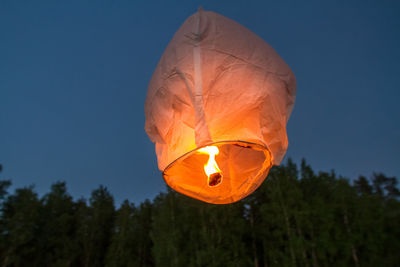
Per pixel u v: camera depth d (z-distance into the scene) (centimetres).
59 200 3045
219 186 158
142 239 2995
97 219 3044
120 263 2628
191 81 127
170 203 2266
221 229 1994
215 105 121
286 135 140
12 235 2155
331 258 1794
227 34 134
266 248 2166
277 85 136
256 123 124
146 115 159
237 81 125
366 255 1808
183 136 124
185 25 142
